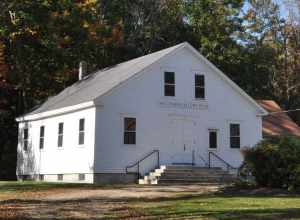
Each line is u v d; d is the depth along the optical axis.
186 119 34.25
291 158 22.33
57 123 36.34
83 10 46.69
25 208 17.05
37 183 30.20
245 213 14.84
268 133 40.41
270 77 59.72
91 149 31.56
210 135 34.94
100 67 50.91
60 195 22.05
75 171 33.41
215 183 29.97
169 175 31.27
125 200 19.59
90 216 15.04
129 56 52.69
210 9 55.38
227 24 54.97
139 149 32.53
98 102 31.48
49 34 43.47
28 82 47.41
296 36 61.97
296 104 60.91
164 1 55.75
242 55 55.19
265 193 21.45
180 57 34.53
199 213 15.05
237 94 36.19
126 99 32.44
